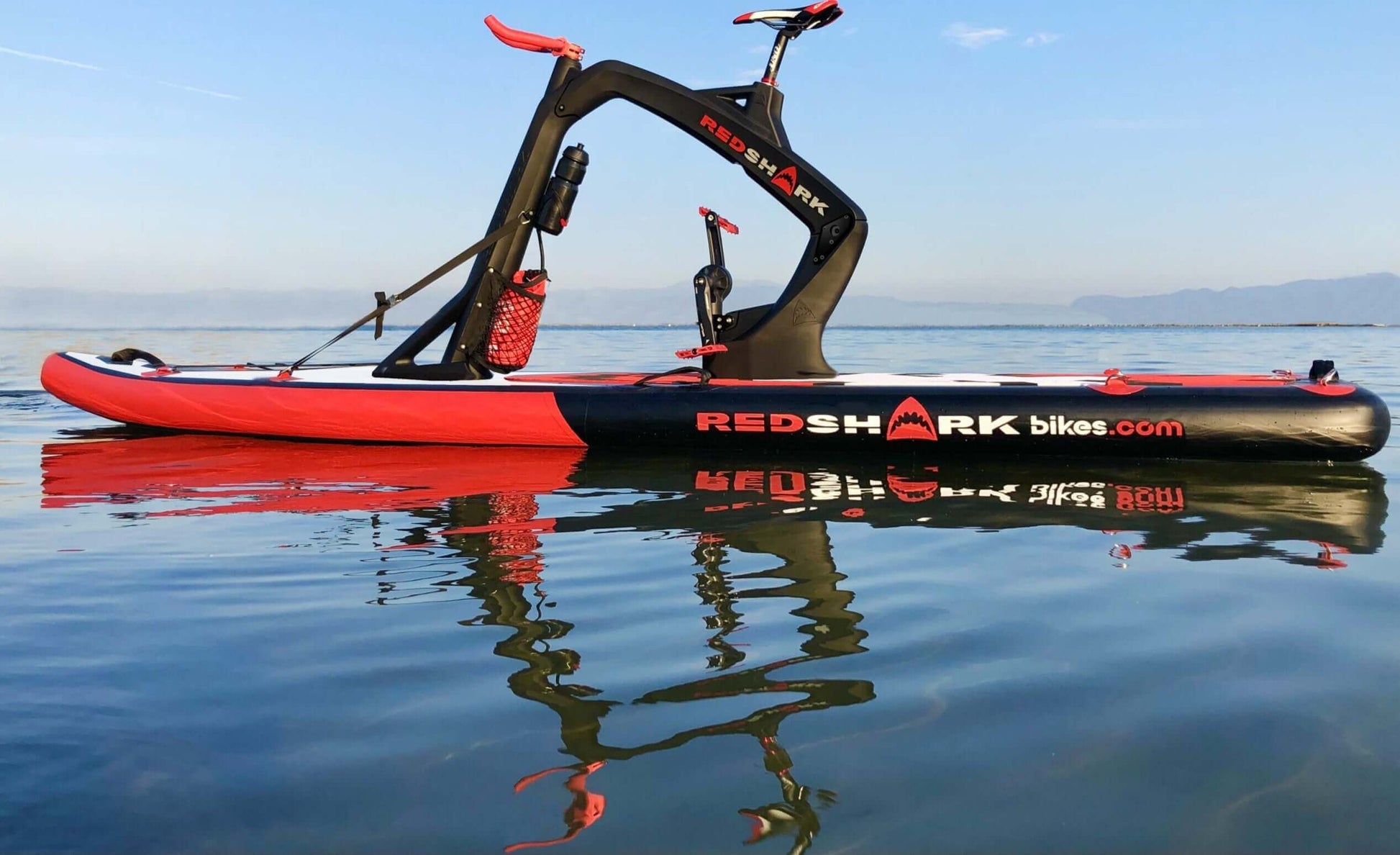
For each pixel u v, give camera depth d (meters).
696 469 5.07
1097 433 5.06
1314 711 1.90
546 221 6.27
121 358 7.07
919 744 1.78
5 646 2.31
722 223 6.23
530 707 1.96
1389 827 1.47
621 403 5.65
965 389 5.33
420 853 1.43
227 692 2.03
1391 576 2.93
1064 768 1.68
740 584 2.87
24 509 4.00
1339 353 18.03
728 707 1.95
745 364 6.18
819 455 5.49
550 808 1.56
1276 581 2.89
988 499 4.25
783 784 1.63
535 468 5.13
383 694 2.02
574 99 6.27
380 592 2.78
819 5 5.93
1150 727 1.84
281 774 1.67
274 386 6.14
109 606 2.65
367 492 4.41
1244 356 16.31
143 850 1.43
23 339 30.48
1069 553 3.26
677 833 1.48
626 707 1.95
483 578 2.94
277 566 3.07
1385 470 4.95
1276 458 4.97
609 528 3.65
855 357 15.70
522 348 6.45
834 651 2.28
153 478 4.78
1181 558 3.19
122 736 1.81
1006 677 2.10
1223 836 1.46
